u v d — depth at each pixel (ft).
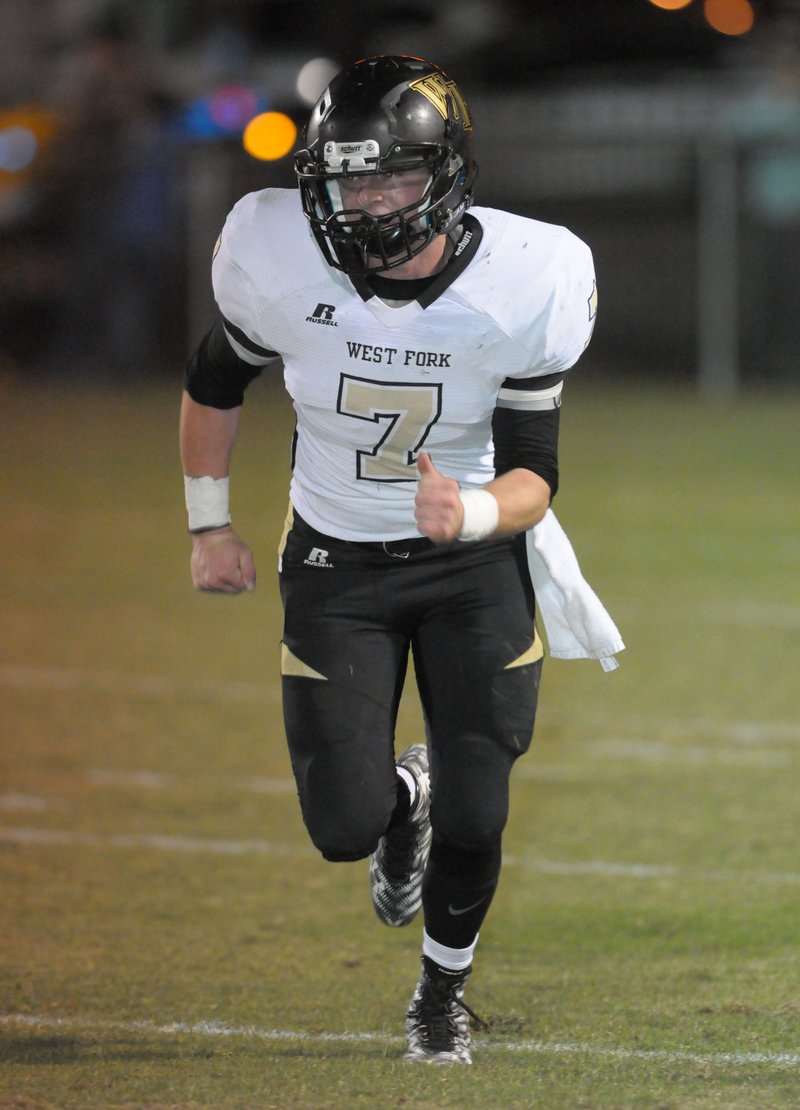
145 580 115.55
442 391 42.68
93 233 222.89
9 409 204.13
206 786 72.49
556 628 46.21
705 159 214.28
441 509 40.01
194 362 46.14
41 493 149.38
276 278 42.65
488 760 43.39
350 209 40.68
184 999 49.49
